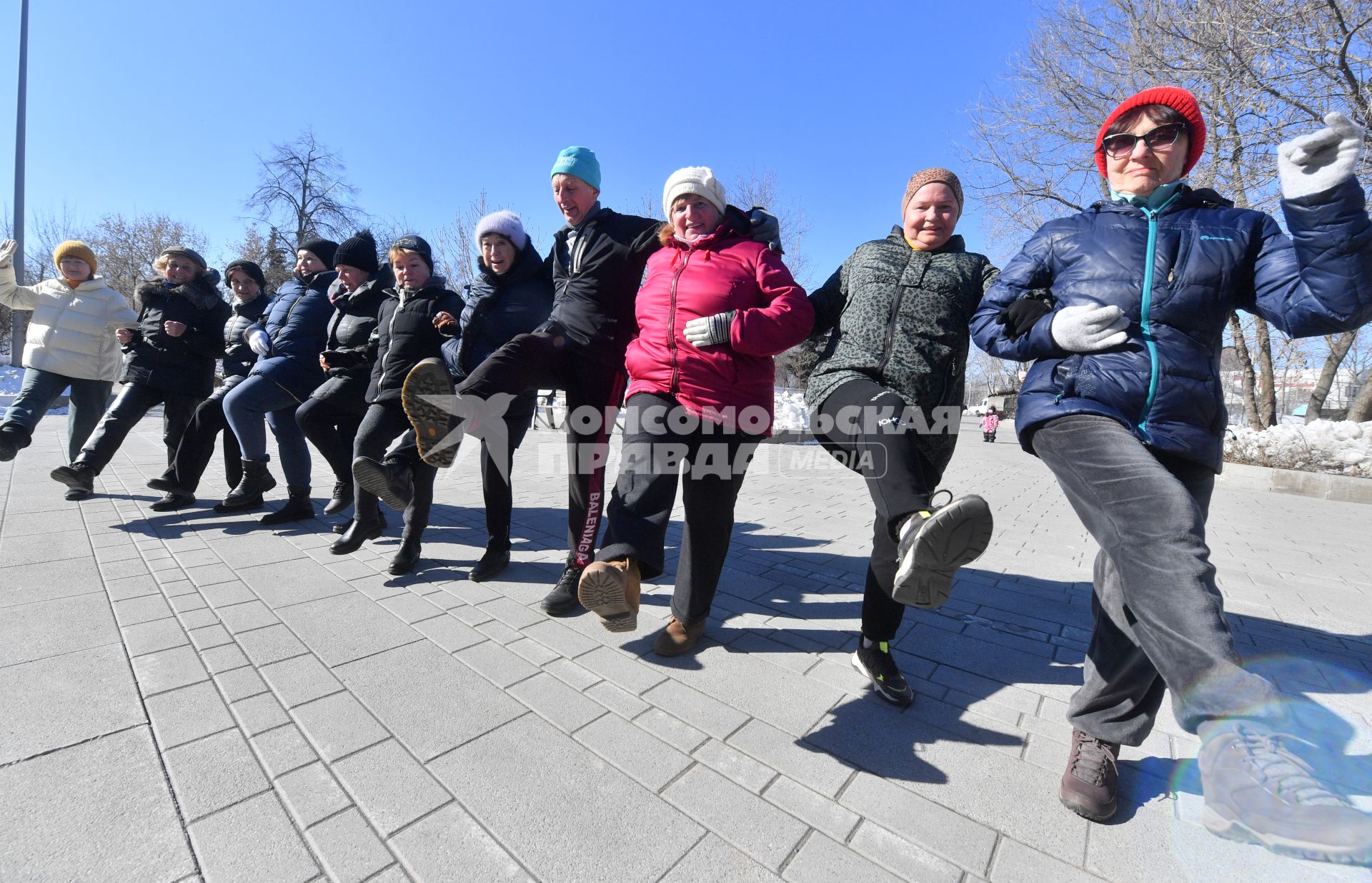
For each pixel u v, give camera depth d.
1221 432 1.70
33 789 1.63
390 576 3.43
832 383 2.12
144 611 2.80
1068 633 2.99
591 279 2.90
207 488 5.52
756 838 1.57
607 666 2.46
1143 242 1.71
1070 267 1.82
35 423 4.52
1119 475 1.50
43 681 2.18
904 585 1.72
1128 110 1.83
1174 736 2.10
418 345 3.54
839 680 2.42
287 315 4.52
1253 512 7.04
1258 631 3.22
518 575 3.53
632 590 1.98
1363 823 1.08
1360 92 8.69
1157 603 1.33
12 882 1.34
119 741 1.86
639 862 1.47
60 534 3.91
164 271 4.76
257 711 2.05
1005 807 1.72
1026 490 8.09
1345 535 5.89
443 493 6.09
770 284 2.28
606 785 1.75
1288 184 1.43
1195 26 9.82
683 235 2.44
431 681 2.29
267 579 3.28
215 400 4.56
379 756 1.84
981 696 2.35
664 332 2.31
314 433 4.09
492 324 3.37
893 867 1.49
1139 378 1.64
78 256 4.65
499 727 2.01
